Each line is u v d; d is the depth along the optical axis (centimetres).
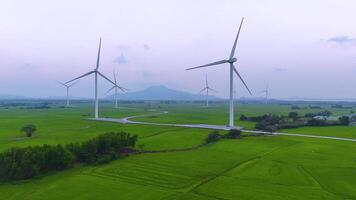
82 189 6638
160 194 6341
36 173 7425
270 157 9350
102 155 8881
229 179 7281
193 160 8994
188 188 6688
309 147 10781
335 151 10169
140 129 15112
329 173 7769
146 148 10569
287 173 7756
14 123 17875
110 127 16000
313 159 9131
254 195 6275
